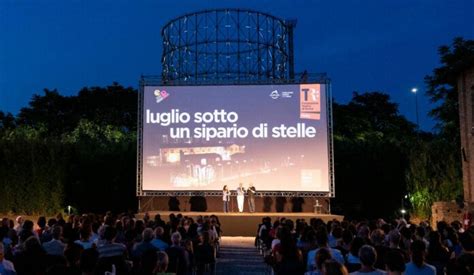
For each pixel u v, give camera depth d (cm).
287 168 2733
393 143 3397
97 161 3309
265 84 2780
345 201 3362
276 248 830
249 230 2623
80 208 3266
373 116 5284
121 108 5228
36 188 3150
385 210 3319
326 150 2727
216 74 3650
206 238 1142
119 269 781
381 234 838
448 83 3647
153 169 2784
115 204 3309
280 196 2884
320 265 605
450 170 3095
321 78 2752
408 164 3294
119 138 4575
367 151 3372
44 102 5238
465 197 2656
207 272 1484
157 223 1223
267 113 2764
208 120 2784
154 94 2814
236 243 2373
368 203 3347
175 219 1377
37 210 3150
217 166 2759
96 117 4997
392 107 5322
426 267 653
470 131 2627
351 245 743
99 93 5300
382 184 3328
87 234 912
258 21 3678
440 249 766
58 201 3177
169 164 2778
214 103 2791
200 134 2783
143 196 2880
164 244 950
